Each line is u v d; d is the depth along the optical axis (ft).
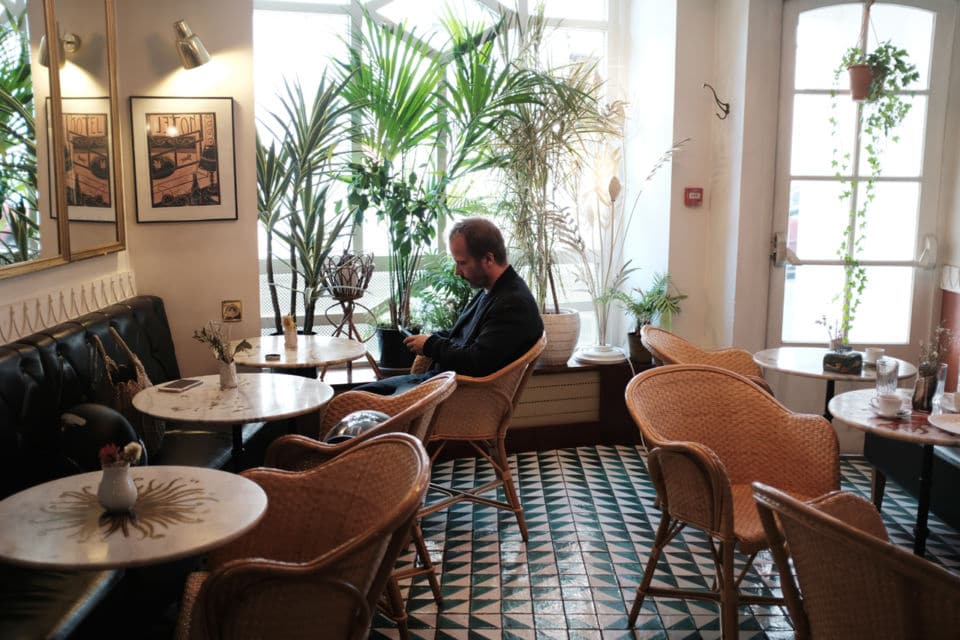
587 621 9.59
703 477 7.97
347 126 16.26
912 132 15.15
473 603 10.03
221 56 13.71
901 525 12.57
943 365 10.43
